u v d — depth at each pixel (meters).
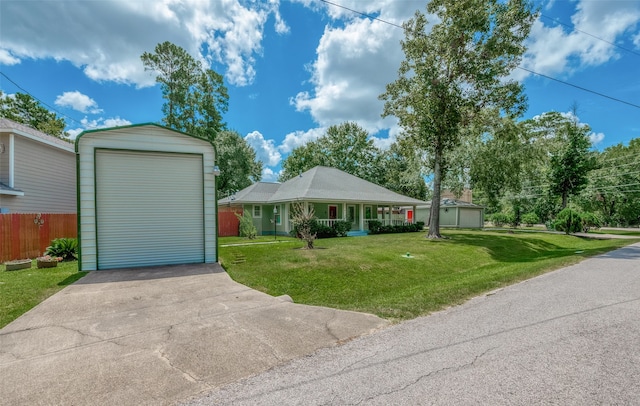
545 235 20.64
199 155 9.54
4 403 2.34
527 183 33.84
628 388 2.42
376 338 3.56
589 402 2.23
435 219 16.91
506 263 11.49
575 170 26.47
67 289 6.20
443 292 5.75
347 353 3.16
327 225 19.30
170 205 9.20
